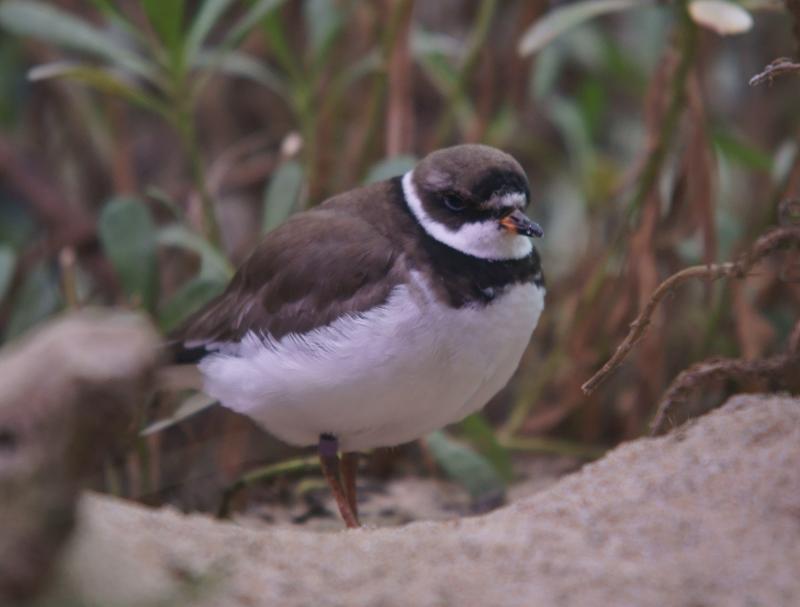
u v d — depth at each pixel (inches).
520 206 303.4
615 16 615.2
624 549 212.1
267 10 410.6
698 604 192.1
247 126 605.3
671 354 460.1
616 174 506.9
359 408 305.0
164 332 388.2
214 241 426.9
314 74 455.8
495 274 300.7
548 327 497.4
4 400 161.0
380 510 403.2
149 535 213.2
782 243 279.1
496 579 204.2
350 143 514.0
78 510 169.3
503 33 608.7
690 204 441.1
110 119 539.2
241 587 200.4
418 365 296.8
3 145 551.5
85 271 519.2
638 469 241.0
